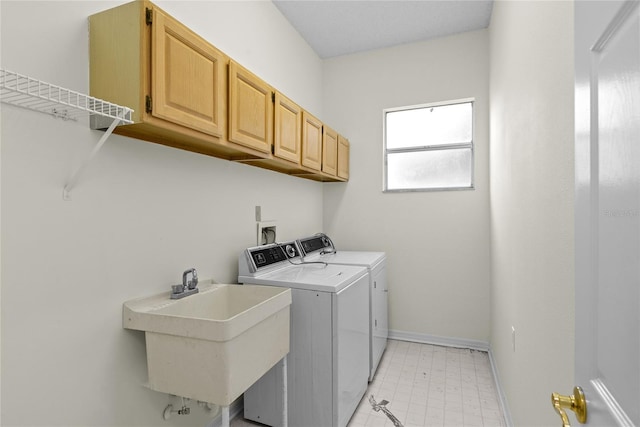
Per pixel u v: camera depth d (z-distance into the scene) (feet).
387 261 11.00
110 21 3.93
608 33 1.81
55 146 3.77
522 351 5.24
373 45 10.84
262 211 7.95
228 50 6.73
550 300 3.81
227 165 6.75
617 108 1.70
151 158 5.01
